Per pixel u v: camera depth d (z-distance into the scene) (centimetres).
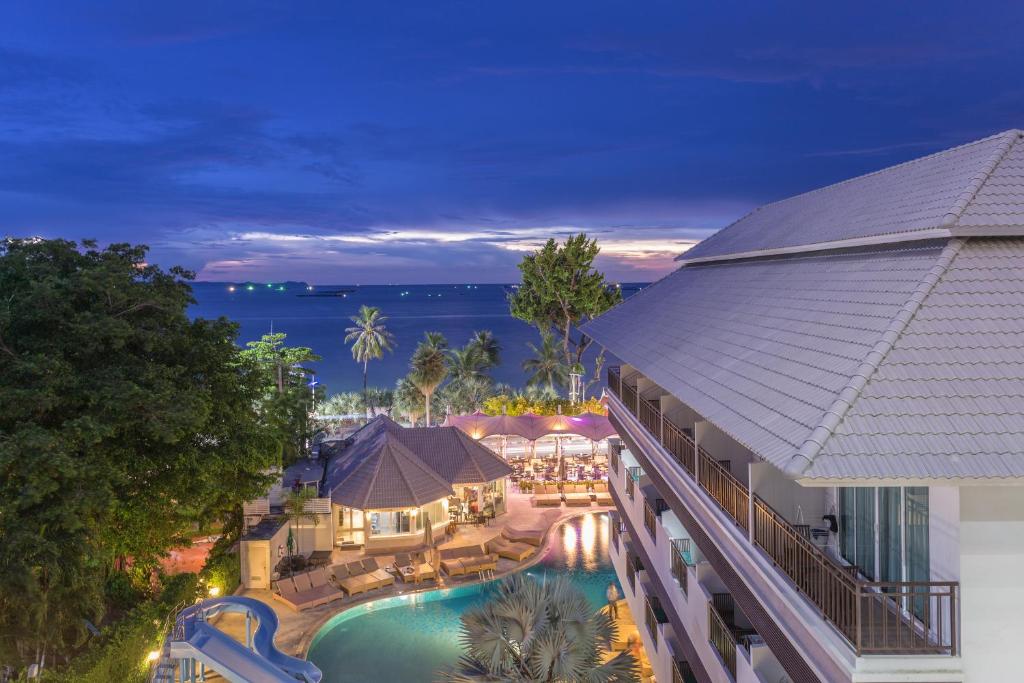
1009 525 790
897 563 980
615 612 2691
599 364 6662
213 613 2117
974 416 780
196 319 2736
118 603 2516
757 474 1091
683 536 1842
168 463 2323
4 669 1820
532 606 1495
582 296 6425
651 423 1884
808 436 783
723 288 1834
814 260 1485
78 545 1902
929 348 864
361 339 8812
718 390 1142
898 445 755
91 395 2053
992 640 793
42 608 1841
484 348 7838
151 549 2539
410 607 2934
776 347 1145
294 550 3338
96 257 2528
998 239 1032
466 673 1521
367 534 3534
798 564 943
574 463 5000
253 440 2614
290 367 4650
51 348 2114
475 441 4075
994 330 880
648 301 2417
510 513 4103
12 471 1820
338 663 2455
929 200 1182
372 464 3572
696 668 1489
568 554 3462
